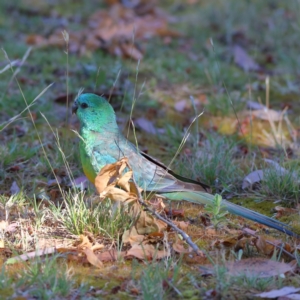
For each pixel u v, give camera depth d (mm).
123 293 6758
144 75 13906
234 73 14328
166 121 12203
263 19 16938
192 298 6688
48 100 12438
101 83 13055
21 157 10367
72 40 15391
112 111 9117
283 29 16344
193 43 15992
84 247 7652
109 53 14953
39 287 6703
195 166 10156
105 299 6664
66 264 7203
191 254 7555
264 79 14352
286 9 17531
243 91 13594
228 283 6773
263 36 16219
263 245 7730
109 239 8023
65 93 12633
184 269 7277
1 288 6672
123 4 18391
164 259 7344
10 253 7602
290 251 7719
